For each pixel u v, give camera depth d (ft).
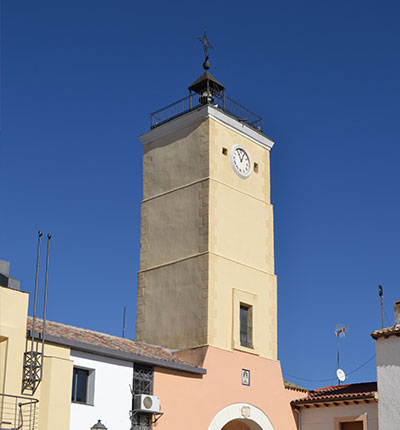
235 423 106.22
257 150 118.21
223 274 105.40
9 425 72.13
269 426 104.78
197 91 119.14
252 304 108.68
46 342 79.82
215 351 100.58
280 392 108.58
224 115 112.37
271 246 115.44
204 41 119.65
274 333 111.14
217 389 98.78
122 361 87.92
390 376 99.91
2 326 75.00
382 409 99.45
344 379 115.75
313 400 107.86
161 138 116.57
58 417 76.43
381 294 111.75
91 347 83.35
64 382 77.97
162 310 107.24
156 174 115.44
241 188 112.88
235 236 109.29
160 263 110.11
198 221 106.83
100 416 83.35
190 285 104.78
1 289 76.07
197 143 110.63
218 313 102.99
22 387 75.56
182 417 92.84
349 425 105.60
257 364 106.42
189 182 110.01
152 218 113.60
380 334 101.50
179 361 98.32
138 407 86.94
